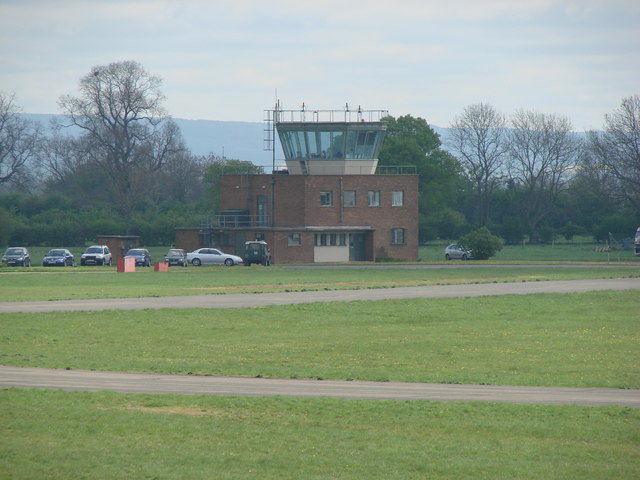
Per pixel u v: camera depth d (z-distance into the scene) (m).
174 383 92.25
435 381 95.75
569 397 86.12
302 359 113.69
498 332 141.00
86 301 183.62
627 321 155.62
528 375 101.38
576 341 131.38
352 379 96.69
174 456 64.88
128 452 65.69
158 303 180.38
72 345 123.50
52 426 72.06
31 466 62.56
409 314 163.88
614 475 61.53
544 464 63.69
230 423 73.62
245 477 60.69
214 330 141.38
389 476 61.06
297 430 71.75
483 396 86.38
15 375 96.50
